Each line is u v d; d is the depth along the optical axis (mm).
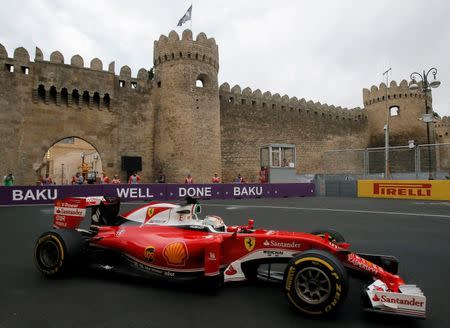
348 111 43250
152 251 4984
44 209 14648
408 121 42625
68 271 5168
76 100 25750
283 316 3859
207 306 4156
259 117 35344
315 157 39125
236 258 4695
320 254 3795
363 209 15023
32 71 24156
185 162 26875
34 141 23844
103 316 3854
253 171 34219
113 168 26719
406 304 3531
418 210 14664
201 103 27906
